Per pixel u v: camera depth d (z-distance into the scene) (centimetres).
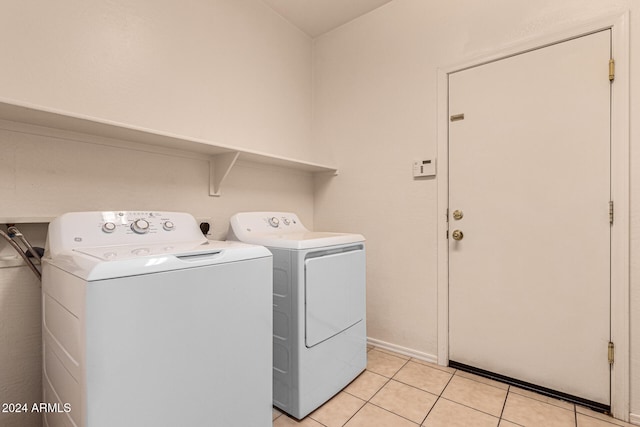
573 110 157
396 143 219
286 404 152
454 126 194
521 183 171
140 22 159
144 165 162
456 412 151
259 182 224
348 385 176
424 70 206
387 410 153
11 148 123
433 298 202
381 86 227
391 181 221
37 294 131
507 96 175
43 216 129
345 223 247
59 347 98
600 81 150
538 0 166
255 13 220
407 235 213
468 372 189
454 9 194
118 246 120
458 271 192
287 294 151
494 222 180
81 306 79
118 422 81
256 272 115
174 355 92
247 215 193
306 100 264
